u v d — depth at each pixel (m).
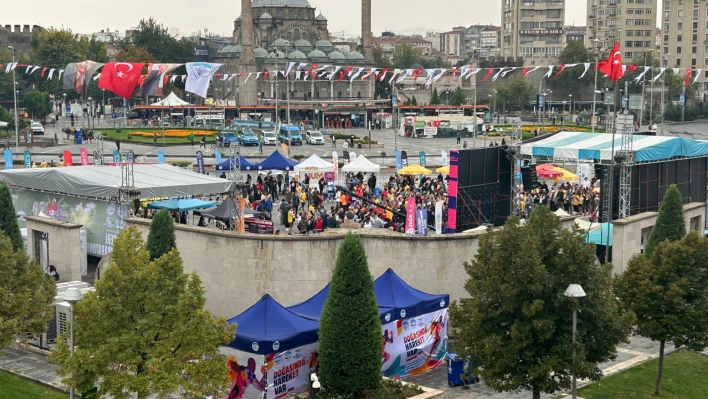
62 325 45.28
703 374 45.22
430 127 178.88
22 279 40.94
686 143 74.25
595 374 36.66
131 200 59.41
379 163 127.25
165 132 158.25
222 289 47.69
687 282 41.12
